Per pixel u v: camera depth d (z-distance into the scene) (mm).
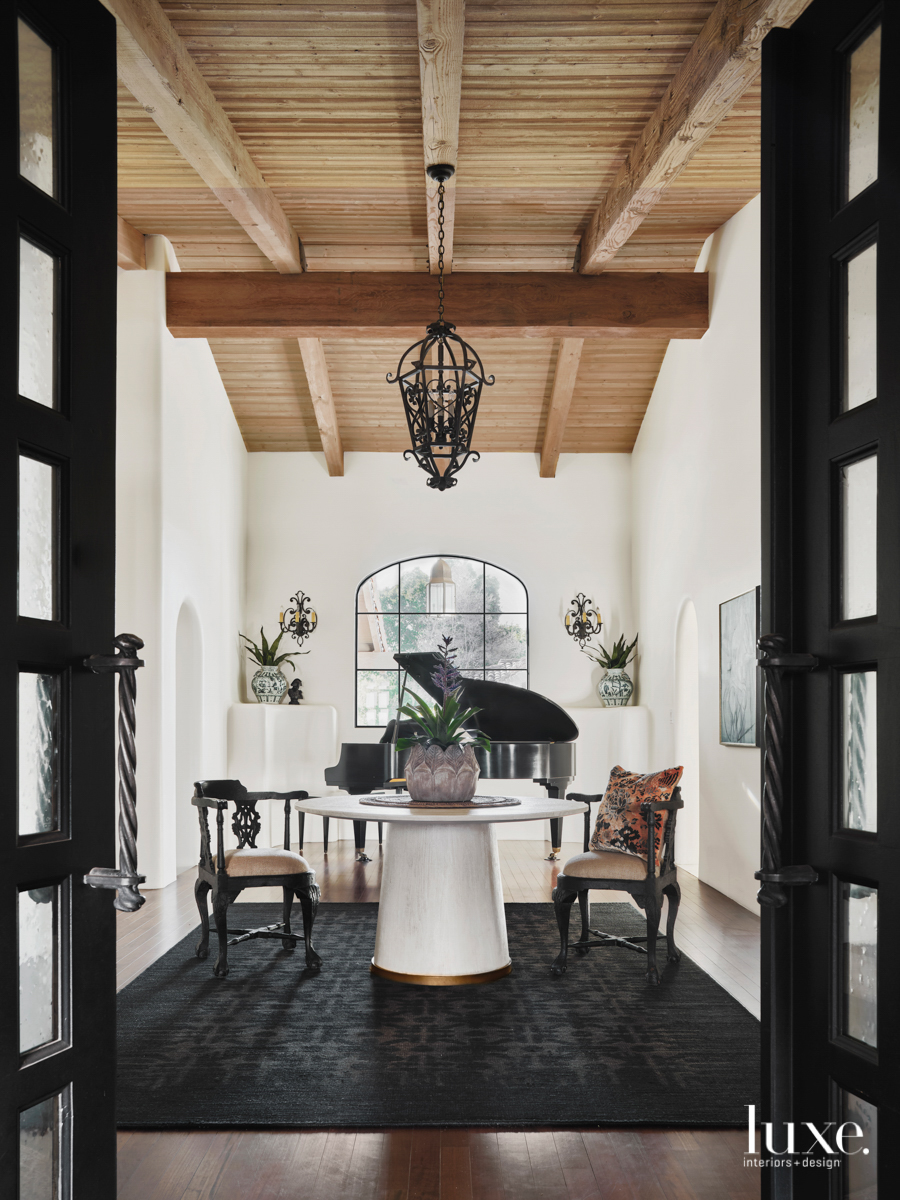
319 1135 3051
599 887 4816
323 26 4781
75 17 1868
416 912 4746
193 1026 4035
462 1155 2920
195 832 8234
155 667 7156
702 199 6910
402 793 5398
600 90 5410
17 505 1632
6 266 1620
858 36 1714
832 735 1726
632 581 10555
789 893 1820
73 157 1848
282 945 5461
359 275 7707
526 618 10617
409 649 10586
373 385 9617
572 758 8242
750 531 6602
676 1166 2855
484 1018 4148
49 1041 1712
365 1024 4062
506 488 10672
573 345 8680
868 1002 1618
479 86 5355
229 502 9656
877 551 1608
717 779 7340
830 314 1767
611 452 10688
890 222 1583
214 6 4613
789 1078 1806
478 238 7703
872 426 1624
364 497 10594
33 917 1682
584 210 7211
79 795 1796
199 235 7637
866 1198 1582
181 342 7953
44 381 1766
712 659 7547
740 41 4277
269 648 10102
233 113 5664
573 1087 3395
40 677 1727
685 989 4621
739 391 6883
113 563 1940
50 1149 1696
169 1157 2902
